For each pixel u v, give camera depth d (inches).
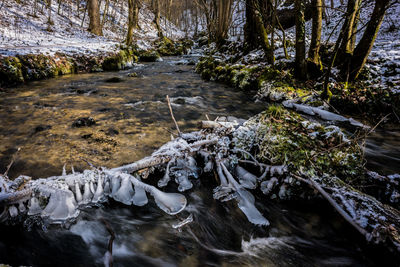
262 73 281.4
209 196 102.7
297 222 89.7
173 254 77.2
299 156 102.3
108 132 156.3
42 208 86.3
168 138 150.2
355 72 223.1
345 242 80.8
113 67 426.9
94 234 82.8
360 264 73.4
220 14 597.6
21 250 75.2
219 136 124.3
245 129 123.9
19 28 475.2
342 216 81.0
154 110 207.8
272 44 265.9
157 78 360.2
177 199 95.7
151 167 108.7
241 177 108.7
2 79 271.7
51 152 128.3
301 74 253.8
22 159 121.0
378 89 205.0
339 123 186.5
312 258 76.4
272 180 101.0
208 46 772.0
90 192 92.8
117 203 94.5
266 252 78.8
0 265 65.5
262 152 111.1
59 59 358.0
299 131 116.6
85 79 331.6
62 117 182.2
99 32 692.7
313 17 231.6
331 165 101.4
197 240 82.9
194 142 117.3
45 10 654.5
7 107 201.5
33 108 201.5
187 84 321.1
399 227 72.1
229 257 76.5
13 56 297.4
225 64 377.1
